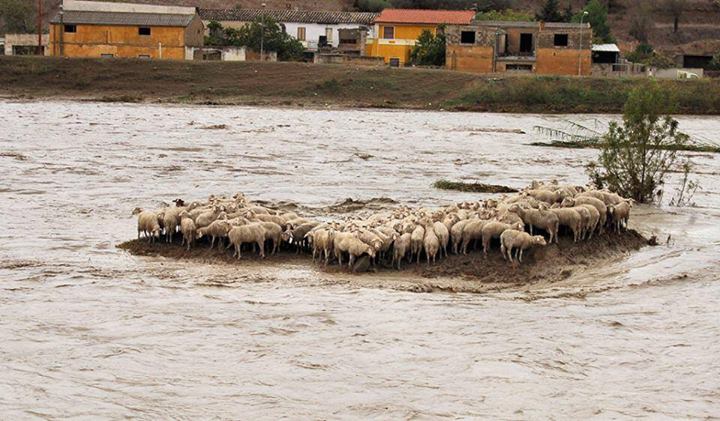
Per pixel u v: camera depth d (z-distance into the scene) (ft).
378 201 121.60
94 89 327.47
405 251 82.79
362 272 81.76
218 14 428.56
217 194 125.90
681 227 106.32
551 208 88.02
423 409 53.67
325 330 65.98
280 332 65.41
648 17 587.27
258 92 331.36
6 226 100.58
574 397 55.62
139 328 65.87
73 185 131.64
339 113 297.94
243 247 87.66
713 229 105.60
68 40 374.84
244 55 392.06
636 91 127.54
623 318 69.92
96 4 385.70
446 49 386.73
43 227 100.58
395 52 415.23
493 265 82.53
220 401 54.29
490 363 60.39
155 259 86.02
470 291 77.51
